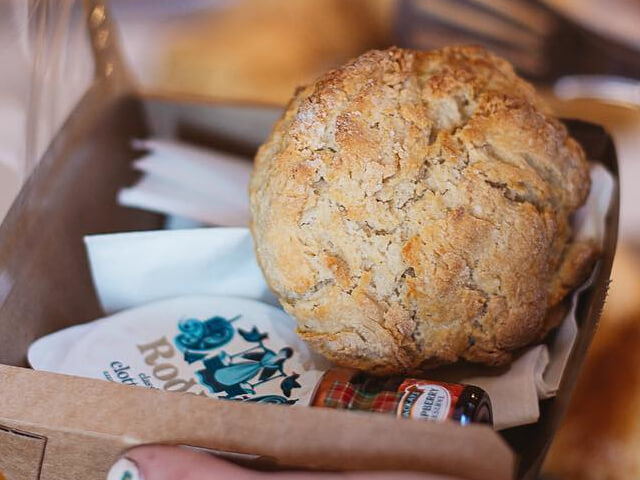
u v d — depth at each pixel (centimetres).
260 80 37
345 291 19
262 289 23
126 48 40
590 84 37
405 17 40
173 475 15
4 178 23
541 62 38
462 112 20
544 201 20
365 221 19
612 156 24
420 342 19
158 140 28
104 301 23
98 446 16
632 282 25
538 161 20
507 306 19
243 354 21
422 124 19
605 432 22
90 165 25
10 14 24
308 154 19
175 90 37
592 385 23
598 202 22
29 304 21
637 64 38
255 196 20
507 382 19
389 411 17
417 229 19
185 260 23
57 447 16
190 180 26
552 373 20
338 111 19
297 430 15
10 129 24
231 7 43
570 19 38
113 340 21
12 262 21
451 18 40
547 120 21
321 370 20
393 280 19
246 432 15
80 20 26
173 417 15
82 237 24
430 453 14
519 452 19
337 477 15
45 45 25
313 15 42
